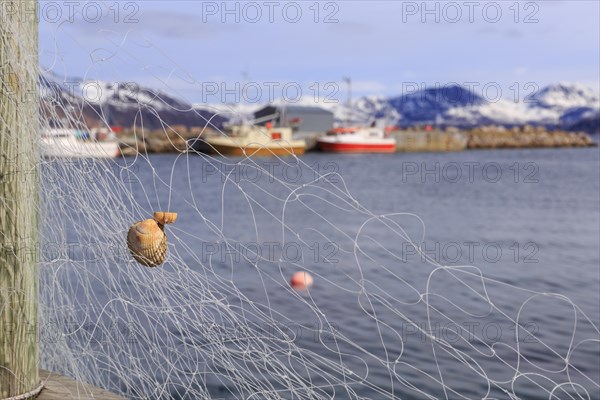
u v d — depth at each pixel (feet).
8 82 9.13
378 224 83.76
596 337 27.73
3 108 9.12
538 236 73.56
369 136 327.06
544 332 28.37
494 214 100.17
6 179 9.20
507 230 79.56
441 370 22.30
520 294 37.73
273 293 35.40
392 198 129.08
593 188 157.17
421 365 22.80
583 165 270.05
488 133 492.13
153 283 11.25
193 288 11.44
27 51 9.36
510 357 24.13
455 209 108.06
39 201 10.23
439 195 137.28
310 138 324.19
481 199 128.16
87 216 10.98
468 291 38.63
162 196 86.33
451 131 434.71
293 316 29.96
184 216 88.02
